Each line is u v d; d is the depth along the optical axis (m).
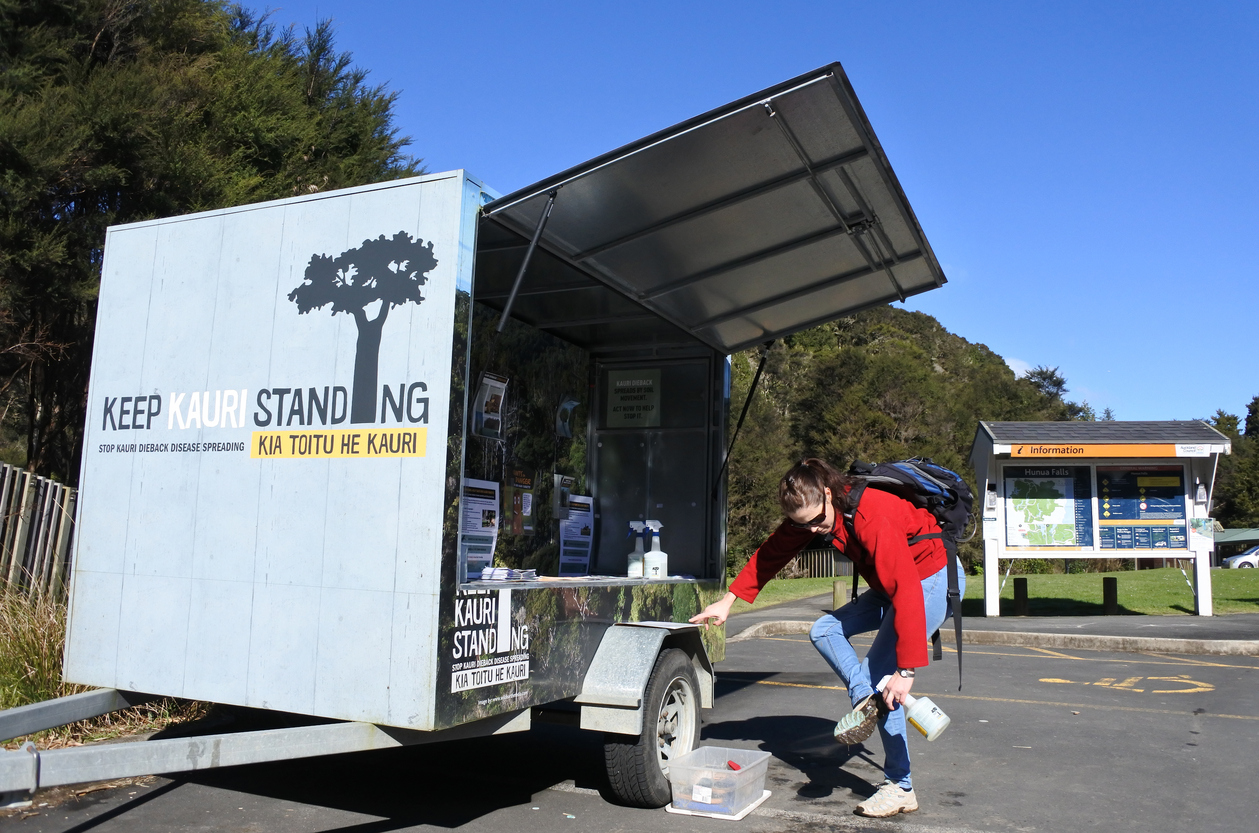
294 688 3.57
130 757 2.82
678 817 4.23
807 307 6.14
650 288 5.68
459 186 3.58
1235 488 54.41
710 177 4.36
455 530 3.47
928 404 36.22
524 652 3.83
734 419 27.77
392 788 4.65
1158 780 4.94
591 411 7.33
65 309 9.43
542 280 5.56
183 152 9.51
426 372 3.51
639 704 4.13
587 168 3.95
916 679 8.27
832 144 4.18
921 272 5.63
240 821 4.05
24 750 2.65
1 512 6.70
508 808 4.33
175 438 4.00
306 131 11.95
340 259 3.76
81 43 9.52
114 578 4.04
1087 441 13.41
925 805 4.47
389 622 3.43
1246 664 9.33
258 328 3.89
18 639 5.33
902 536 3.85
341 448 3.62
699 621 4.46
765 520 27.59
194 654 3.80
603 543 7.12
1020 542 13.80
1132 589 17.45
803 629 12.20
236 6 12.91
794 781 4.92
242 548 3.77
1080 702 7.19
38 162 8.13
